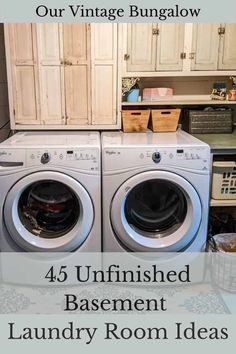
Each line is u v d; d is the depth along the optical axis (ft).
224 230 9.52
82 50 9.16
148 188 8.14
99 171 7.66
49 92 9.35
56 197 8.09
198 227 8.00
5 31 8.95
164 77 10.27
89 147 7.58
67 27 9.01
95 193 7.73
